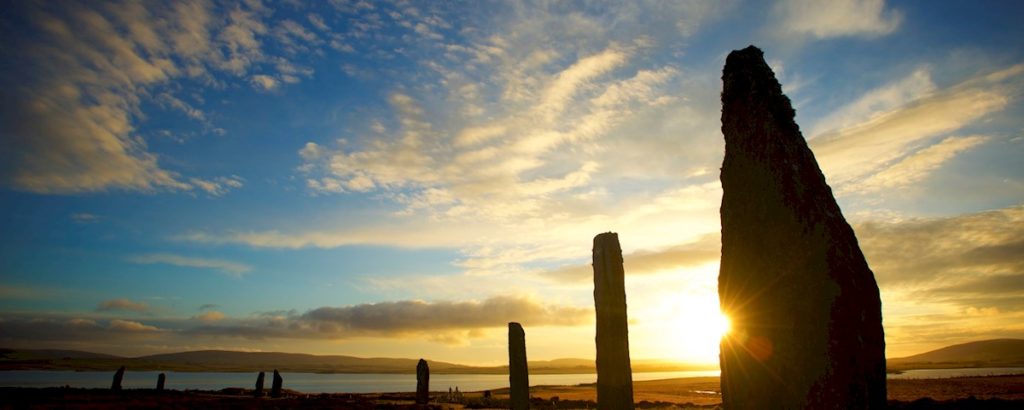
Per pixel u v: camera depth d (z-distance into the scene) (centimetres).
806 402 500
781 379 522
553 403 3728
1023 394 3703
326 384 11481
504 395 5359
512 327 1734
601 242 1139
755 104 606
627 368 1073
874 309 506
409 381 14512
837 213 543
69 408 2656
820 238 526
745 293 571
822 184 557
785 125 589
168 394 4075
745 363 559
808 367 505
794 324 523
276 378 4334
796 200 547
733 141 622
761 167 582
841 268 511
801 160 565
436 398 4341
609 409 1055
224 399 3516
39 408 2602
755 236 573
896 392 4297
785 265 541
